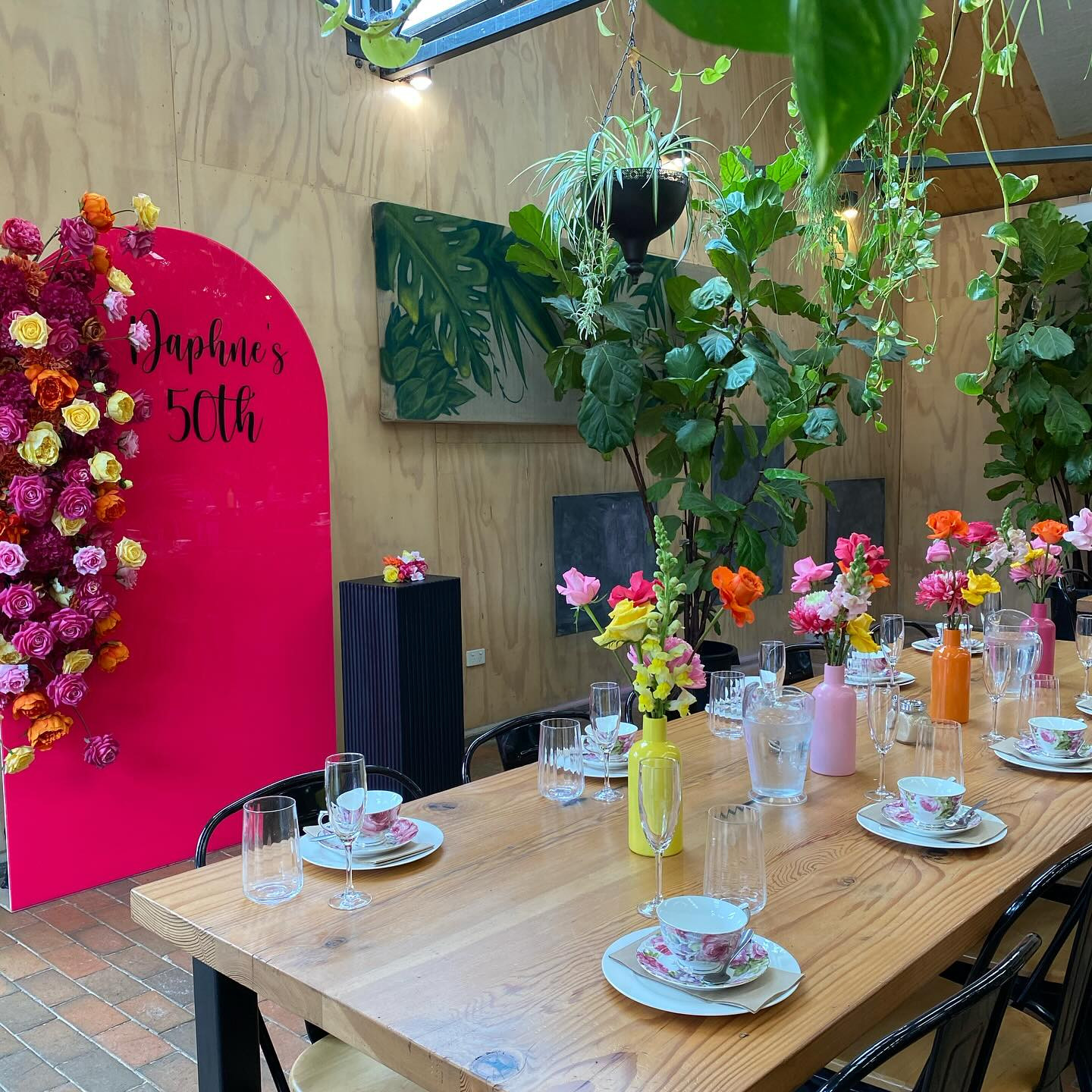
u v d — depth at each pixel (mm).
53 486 3148
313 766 3986
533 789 2207
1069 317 6895
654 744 1789
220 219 3930
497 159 5059
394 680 3902
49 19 3439
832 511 7797
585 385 4902
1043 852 1786
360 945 1461
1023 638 2518
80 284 3184
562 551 5422
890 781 2211
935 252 8250
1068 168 7312
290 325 3861
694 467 4836
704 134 6316
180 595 3582
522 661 5266
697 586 4848
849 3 202
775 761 2062
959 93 6691
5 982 2832
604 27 3818
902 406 8602
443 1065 1162
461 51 3820
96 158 3570
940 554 3105
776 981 1308
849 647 2301
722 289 4621
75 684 3139
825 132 204
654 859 1775
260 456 3791
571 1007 1274
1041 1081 1613
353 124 4395
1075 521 3092
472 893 1644
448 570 4867
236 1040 1624
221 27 3914
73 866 3359
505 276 4910
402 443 4633
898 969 1361
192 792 3635
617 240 4457
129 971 2893
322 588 4000
